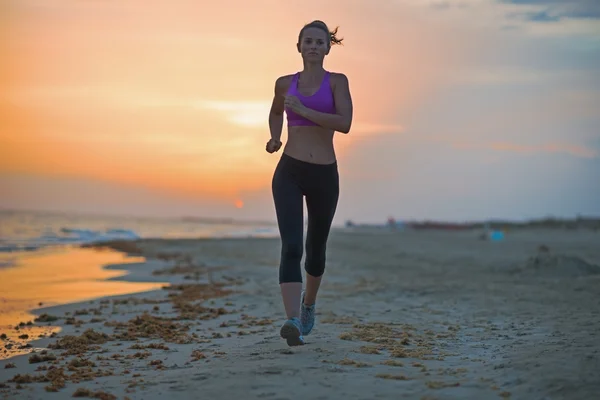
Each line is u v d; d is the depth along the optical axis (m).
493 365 3.66
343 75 4.02
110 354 4.54
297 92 3.97
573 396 2.94
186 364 3.99
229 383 3.28
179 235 33.38
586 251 18.50
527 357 3.72
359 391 3.12
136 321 6.14
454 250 19.58
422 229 52.91
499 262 14.41
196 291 9.08
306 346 4.25
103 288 9.48
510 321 6.00
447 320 6.15
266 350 4.17
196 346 4.74
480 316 6.44
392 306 7.37
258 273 12.08
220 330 5.57
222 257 16.59
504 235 34.34
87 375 3.76
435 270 12.80
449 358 4.00
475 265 13.86
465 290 9.00
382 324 5.78
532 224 51.19
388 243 23.39
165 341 5.05
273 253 18.27
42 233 26.95
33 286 9.62
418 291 8.91
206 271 12.49
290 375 3.40
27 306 7.46
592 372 3.23
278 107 4.26
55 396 3.32
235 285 9.99
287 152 4.03
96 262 14.47
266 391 3.12
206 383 3.31
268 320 6.16
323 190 4.02
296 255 3.95
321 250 4.24
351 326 5.57
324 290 9.12
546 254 13.12
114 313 6.89
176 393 3.18
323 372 3.46
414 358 3.96
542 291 8.82
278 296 8.38
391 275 11.72
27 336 5.50
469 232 44.84
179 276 11.52
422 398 3.01
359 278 11.08
